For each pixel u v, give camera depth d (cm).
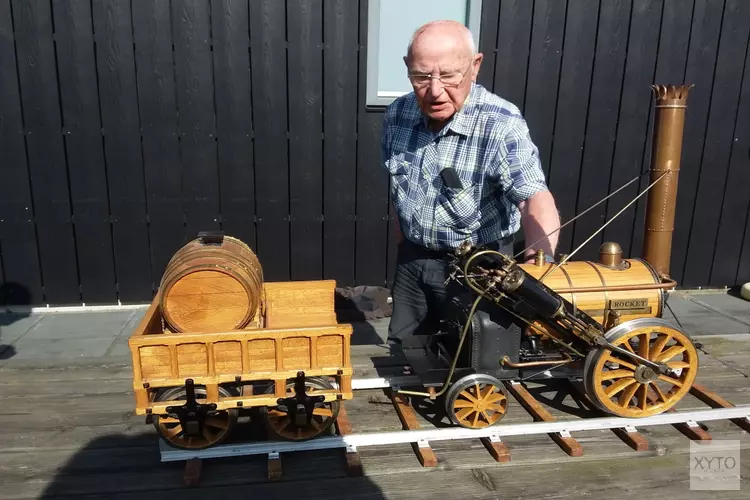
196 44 460
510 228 292
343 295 505
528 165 264
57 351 423
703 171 550
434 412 311
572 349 285
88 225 485
